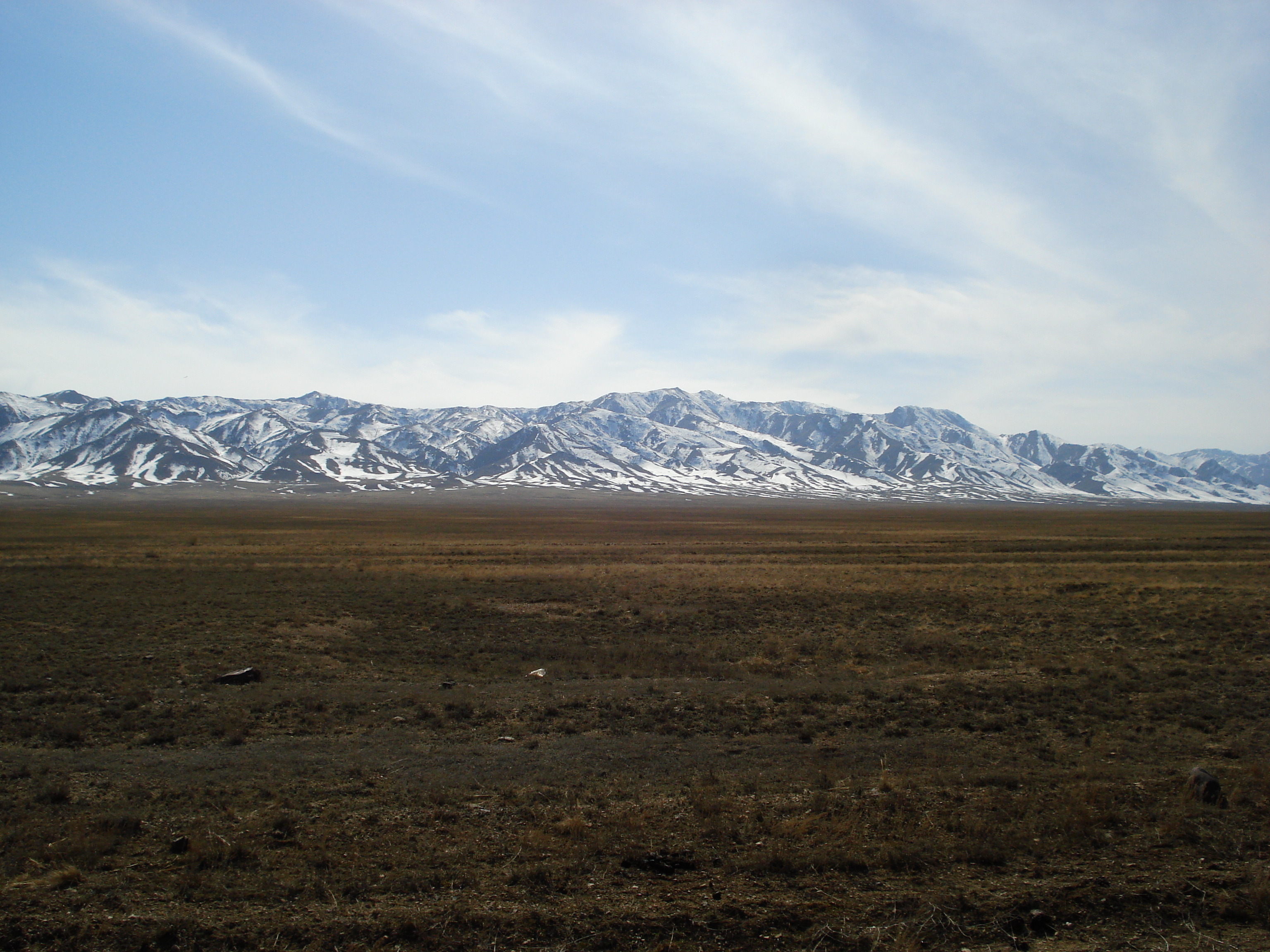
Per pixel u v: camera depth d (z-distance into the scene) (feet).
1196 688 70.90
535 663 87.71
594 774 46.68
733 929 27.73
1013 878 31.65
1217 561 208.64
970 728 58.70
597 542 289.53
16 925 27.45
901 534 336.90
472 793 42.86
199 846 34.12
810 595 139.95
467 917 28.17
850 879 31.58
